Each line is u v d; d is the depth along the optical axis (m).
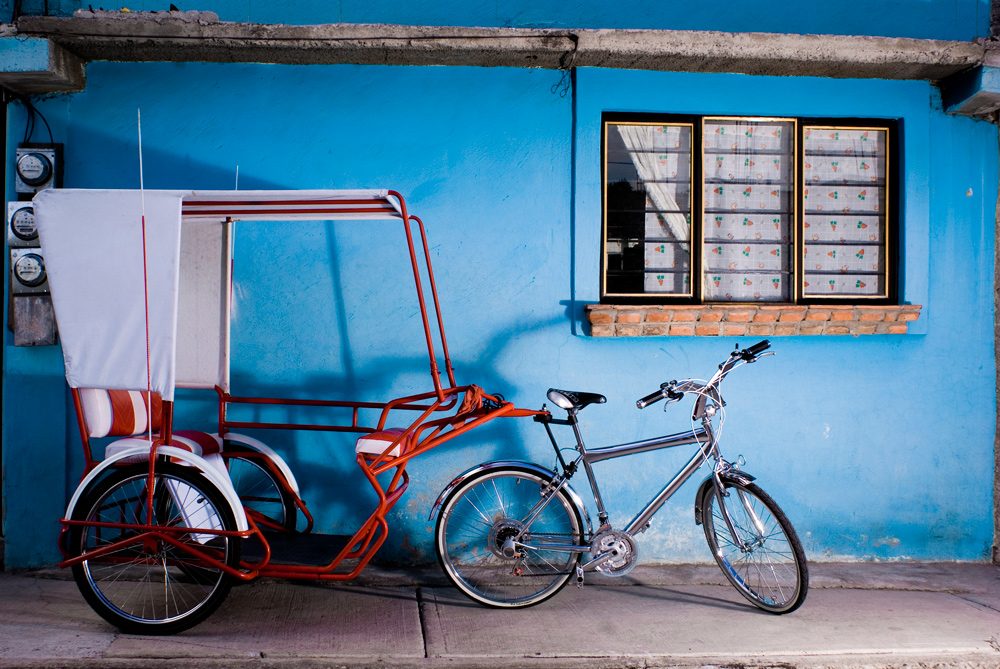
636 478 3.68
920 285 3.77
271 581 3.32
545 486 3.16
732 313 3.59
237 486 3.60
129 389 2.65
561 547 3.11
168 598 3.03
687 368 3.71
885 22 3.74
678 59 3.52
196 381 3.31
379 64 3.61
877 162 3.82
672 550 3.70
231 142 3.58
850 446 3.78
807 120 3.81
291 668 2.56
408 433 2.93
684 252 3.79
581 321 3.65
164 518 3.04
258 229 3.60
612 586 3.40
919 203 3.78
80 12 3.27
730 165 3.81
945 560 3.82
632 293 3.76
